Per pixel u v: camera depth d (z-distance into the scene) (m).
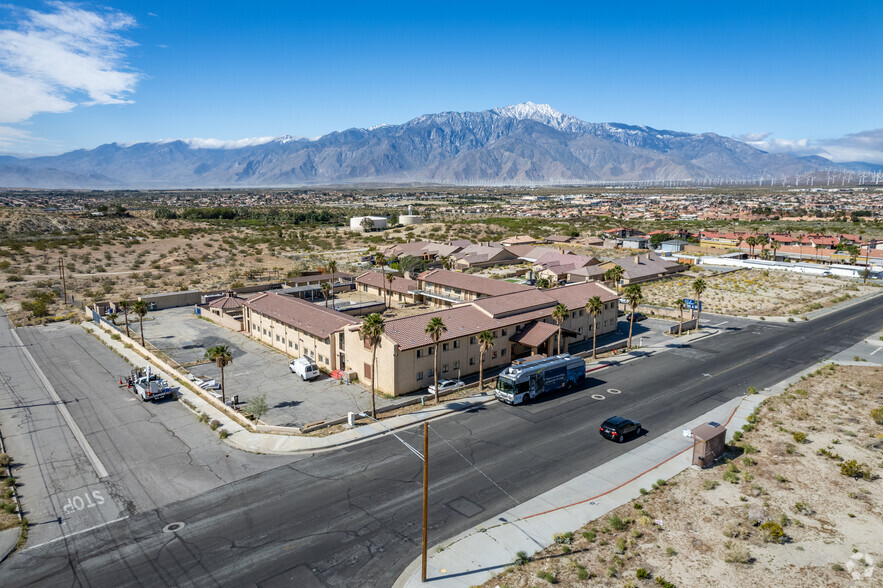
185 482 40.41
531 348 70.94
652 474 41.44
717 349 75.81
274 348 76.06
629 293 74.50
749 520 35.25
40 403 56.19
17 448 46.19
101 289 116.56
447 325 63.31
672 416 52.56
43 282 120.50
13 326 88.25
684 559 31.47
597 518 35.66
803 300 110.25
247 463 43.31
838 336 82.69
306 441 46.62
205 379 62.47
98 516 36.16
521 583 29.45
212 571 30.56
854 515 35.91
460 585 29.33
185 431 49.44
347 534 33.88
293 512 36.31
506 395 55.19
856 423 50.62
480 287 95.12
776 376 64.31
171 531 34.34
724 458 43.88
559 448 45.72
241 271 138.25
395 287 107.12
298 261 158.25
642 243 192.75
